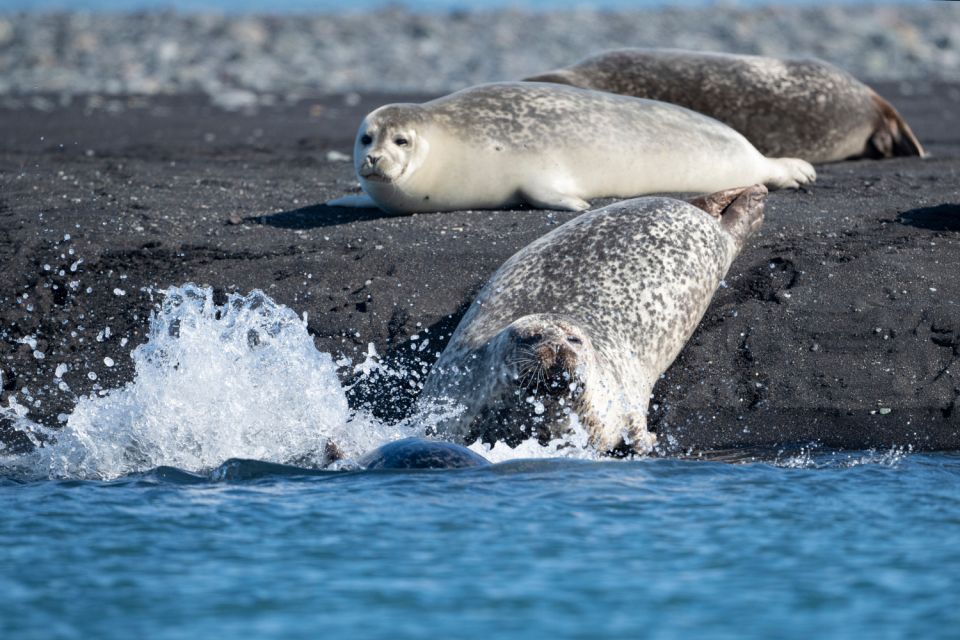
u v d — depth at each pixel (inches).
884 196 1282.0
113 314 1059.3
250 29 3464.6
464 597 572.4
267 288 1077.1
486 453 868.6
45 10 4367.6
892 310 1026.1
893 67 2950.3
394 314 1048.2
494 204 1243.2
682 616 547.5
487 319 977.5
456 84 2800.2
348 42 3405.5
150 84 2623.0
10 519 705.0
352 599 571.2
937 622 538.6
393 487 761.0
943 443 936.9
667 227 1023.6
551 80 1493.6
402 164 1182.9
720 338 1022.4
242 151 1664.6
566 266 1005.2
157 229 1187.9
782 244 1128.2
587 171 1243.2
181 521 698.2
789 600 567.5
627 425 902.4
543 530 674.8
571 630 531.5
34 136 1784.0
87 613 558.3
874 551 638.5
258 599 572.7
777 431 952.9
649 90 1520.7
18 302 1072.2
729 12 3973.9
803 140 1540.4
